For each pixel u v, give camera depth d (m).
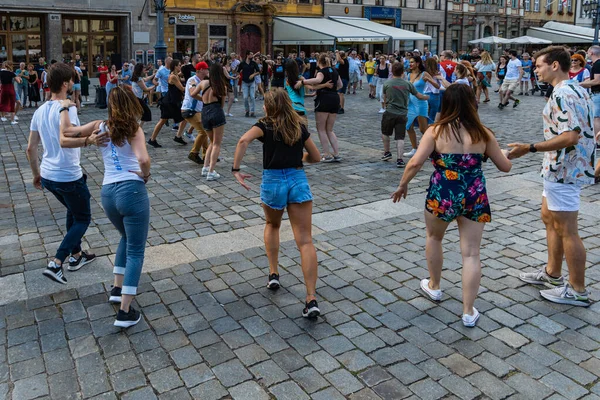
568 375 3.55
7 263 5.36
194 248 5.73
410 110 9.77
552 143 4.09
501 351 3.82
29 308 4.48
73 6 28.59
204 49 33.97
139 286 4.86
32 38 28.53
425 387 3.44
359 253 5.57
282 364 3.69
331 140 9.77
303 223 4.35
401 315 4.33
